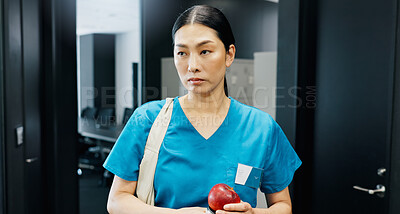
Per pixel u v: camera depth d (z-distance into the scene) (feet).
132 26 21.54
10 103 5.64
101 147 13.64
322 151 7.06
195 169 2.98
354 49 6.39
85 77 23.50
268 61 8.21
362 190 6.17
